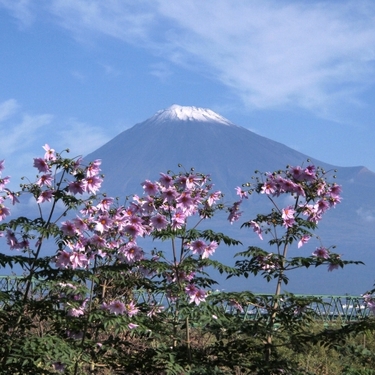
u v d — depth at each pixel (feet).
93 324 33.04
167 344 38.68
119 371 32.78
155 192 33.30
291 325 32.99
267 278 33.78
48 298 32.17
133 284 33.94
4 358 29.04
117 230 35.68
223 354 32.86
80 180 30.81
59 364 32.30
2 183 30.42
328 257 33.73
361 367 49.44
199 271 33.24
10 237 30.60
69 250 31.40
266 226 34.96
